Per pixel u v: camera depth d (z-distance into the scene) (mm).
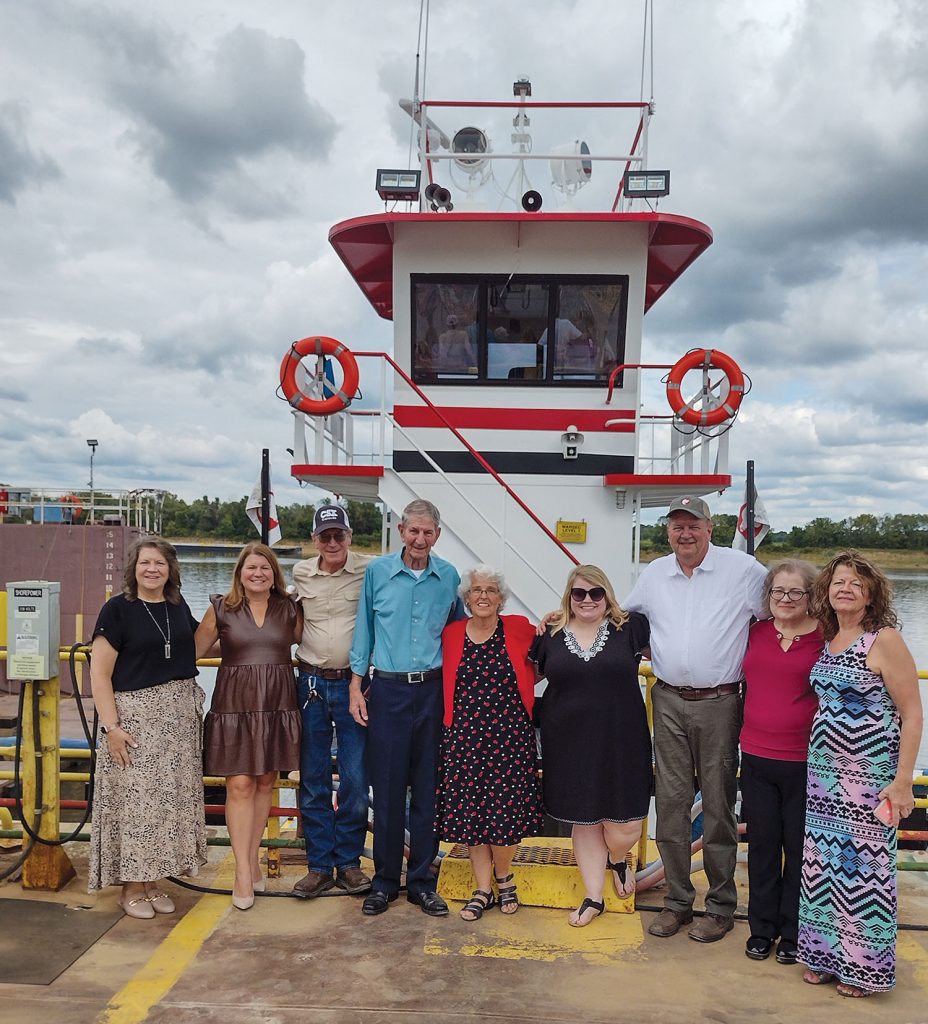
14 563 16406
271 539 8188
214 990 3678
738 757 4348
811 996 3748
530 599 7523
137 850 4211
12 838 4973
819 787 3822
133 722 4223
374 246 8586
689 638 4199
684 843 4344
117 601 4250
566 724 4230
